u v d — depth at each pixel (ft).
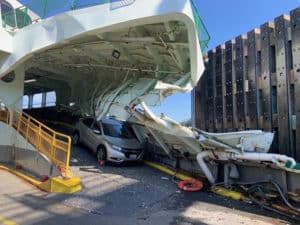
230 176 36.27
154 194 32.30
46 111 75.66
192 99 51.42
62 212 25.76
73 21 33.73
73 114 63.10
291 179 30.58
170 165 46.06
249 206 30.53
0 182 34.55
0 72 43.50
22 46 40.40
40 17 39.34
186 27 29.71
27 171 39.60
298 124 30.96
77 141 52.01
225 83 43.45
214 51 46.39
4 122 46.47
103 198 29.73
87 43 36.70
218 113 44.68
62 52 41.11
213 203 31.19
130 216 25.66
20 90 47.62
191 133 35.91
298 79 31.22
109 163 44.98
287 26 33.40
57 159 35.63
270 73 35.22
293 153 32.14
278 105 33.81
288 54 33.09
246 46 39.68
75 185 31.89
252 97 37.83
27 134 42.19
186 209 28.53
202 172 40.55
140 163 48.24
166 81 38.45
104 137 44.98
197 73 33.94
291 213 28.02
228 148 35.24
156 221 24.67
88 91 56.59
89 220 24.06
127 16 30.07
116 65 43.06
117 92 41.14
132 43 35.68
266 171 33.22
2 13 47.67
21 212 25.21
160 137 42.73
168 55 37.32
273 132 33.78
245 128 38.88
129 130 49.03
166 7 28.27
